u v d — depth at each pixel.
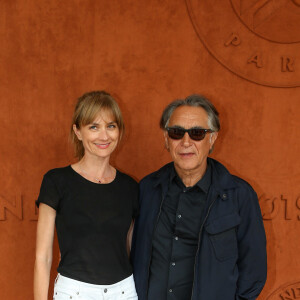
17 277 2.43
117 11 2.33
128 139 2.40
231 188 1.68
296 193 2.39
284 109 2.36
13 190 2.40
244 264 1.70
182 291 1.64
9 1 2.31
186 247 1.65
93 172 1.71
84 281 1.57
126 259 1.73
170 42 2.34
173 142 1.65
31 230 2.42
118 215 1.69
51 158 2.40
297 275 2.42
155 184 1.78
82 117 1.64
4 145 2.38
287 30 2.30
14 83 2.36
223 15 2.31
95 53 2.35
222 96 2.36
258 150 2.38
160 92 2.37
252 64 2.33
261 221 1.71
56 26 2.33
